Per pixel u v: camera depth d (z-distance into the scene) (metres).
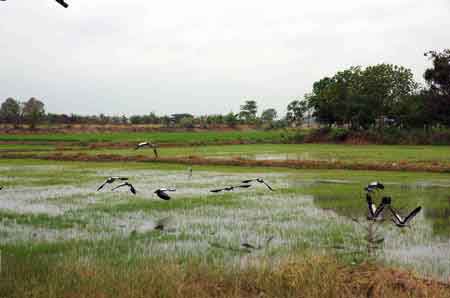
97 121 126.12
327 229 12.43
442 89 65.50
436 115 66.50
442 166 29.94
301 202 17.23
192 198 18.23
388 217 14.05
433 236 11.59
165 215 14.57
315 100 76.25
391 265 9.05
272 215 14.59
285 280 7.30
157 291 6.70
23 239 11.20
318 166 32.47
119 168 32.41
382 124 79.38
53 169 31.44
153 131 112.25
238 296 6.69
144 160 38.28
